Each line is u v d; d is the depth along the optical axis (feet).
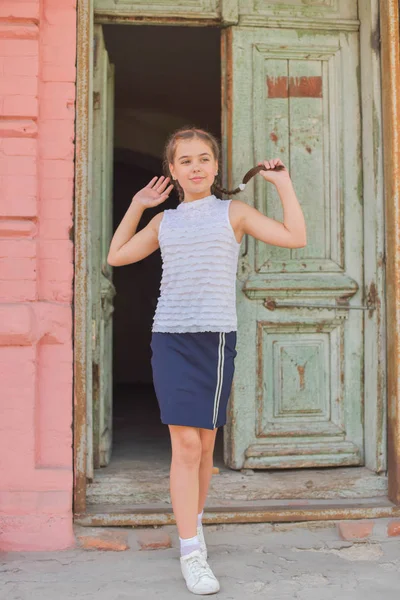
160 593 8.41
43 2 10.23
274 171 8.75
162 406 8.57
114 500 10.69
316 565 9.29
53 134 10.18
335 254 11.72
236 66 11.54
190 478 8.63
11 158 10.00
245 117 11.55
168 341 8.66
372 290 11.34
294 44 11.71
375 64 11.21
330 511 10.41
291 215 8.58
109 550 9.85
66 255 10.13
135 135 24.72
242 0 11.57
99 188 11.41
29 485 9.89
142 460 12.03
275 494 10.91
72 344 10.15
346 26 11.76
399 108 10.79
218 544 9.93
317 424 11.61
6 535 9.77
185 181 8.86
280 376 11.55
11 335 9.70
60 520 9.84
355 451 11.59
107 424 12.16
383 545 9.98
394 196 10.75
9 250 9.96
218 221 8.68
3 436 9.86
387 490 11.10
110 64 12.84
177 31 17.43
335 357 11.68
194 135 8.87
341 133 11.76
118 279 28.35
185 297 8.61
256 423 11.43
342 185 11.73
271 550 9.77
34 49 10.09
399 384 10.69
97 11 11.33
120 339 28.22
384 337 11.12
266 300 11.47
